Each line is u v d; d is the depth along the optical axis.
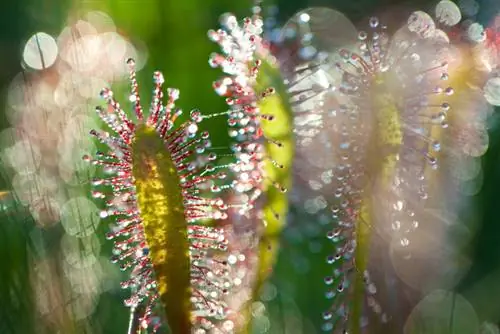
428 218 0.23
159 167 0.18
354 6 0.35
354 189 0.19
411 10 0.33
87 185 0.23
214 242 0.19
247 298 0.19
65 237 0.22
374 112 0.19
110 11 0.28
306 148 0.19
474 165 0.24
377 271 0.19
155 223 0.18
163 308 0.18
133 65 0.18
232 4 0.27
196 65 0.27
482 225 0.25
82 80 0.24
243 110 0.19
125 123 0.18
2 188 0.23
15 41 0.30
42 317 0.21
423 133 0.19
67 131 0.23
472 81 0.23
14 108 0.25
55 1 0.30
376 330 0.19
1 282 0.21
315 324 0.22
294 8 0.35
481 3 0.30
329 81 0.20
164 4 0.28
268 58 0.19
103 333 0.21
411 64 0.19
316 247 0.22
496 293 0.24
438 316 0.22
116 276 0.22
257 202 0.19
